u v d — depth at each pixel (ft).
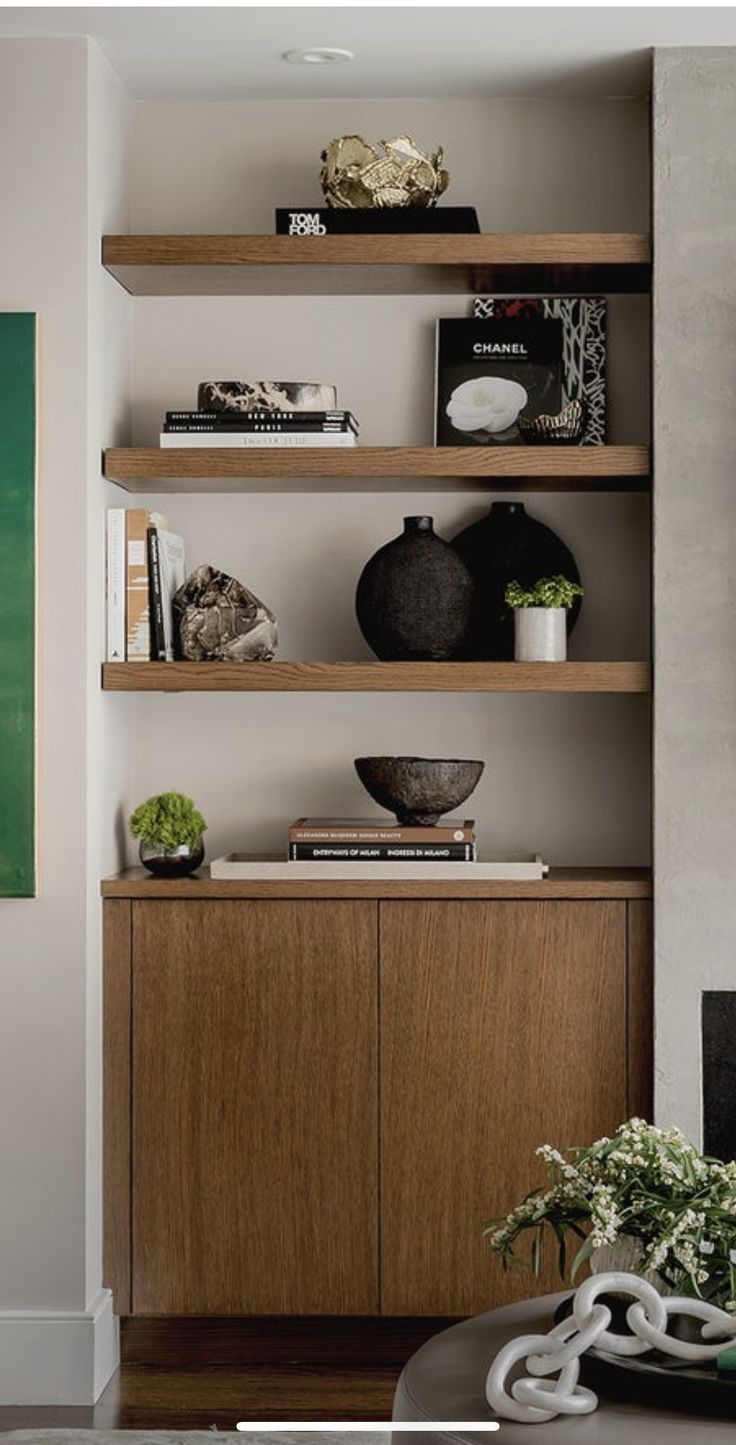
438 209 11.57
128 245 11.50
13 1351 10.95
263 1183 11.51
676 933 11.32
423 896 11.41
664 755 11.38
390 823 12.02
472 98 12.44
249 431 11.59
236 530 12.63
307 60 11.59
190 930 11.46
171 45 11.28
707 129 11.34
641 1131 7.43
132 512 11.60
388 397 12.53
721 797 11.35
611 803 12.51
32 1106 11.11
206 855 12.64
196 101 12.53
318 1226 11.50
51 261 11.12
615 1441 6.30
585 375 12.35
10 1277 11.08
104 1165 11.52
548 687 11.45
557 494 12.53
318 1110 11.48
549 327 12.38
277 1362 11.48
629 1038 11.43
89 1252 11.15
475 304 12.47
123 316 12.35
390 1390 10.92
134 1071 11.51
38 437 11.08
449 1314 11.47
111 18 10.77
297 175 12.55
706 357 11.37
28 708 11.03
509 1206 11.43
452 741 12.56
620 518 12.50
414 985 11.43
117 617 11.60
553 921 11.42
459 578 11.72
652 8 10.64
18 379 11.02
